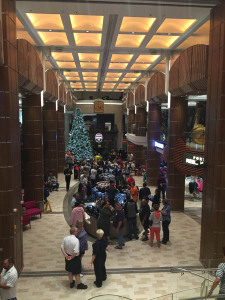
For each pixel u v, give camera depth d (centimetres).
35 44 1138
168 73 1241
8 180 647
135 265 737
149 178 1795
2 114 632
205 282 484
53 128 1808
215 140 694
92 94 3659
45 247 855
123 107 3212
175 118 1245
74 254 601
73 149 2614
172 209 1271
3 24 611
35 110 1167
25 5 743
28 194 1195
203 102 1334
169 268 722
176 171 1260
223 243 698
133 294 597
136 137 2042
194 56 877
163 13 784
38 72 1055
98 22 946
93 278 665
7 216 652
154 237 955
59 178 2077
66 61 1445
